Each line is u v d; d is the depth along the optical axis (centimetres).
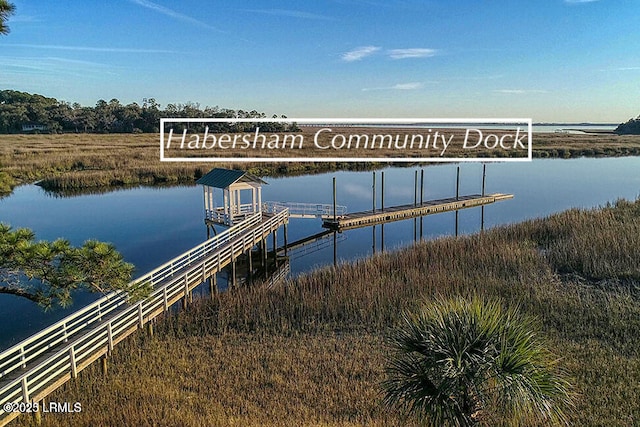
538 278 1694
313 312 1490
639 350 1159
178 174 4909
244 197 4175
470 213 3503
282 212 2614
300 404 997
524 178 5197
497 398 598
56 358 1079
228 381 1102
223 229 2992
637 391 980
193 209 3616
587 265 1755
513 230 2391
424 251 2067
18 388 966
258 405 1001
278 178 5291
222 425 896
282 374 1133
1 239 607
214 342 1320
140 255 2470
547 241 2252
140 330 1337
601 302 1457
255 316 1471
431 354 596
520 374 573
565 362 1095
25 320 1599
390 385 684
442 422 589
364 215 3128
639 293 1510
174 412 955
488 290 1577
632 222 2323
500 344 592
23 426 907
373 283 1681
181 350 1268
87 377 1110
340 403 998
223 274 2156
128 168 4947
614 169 5772
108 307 1398
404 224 3222
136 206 3712
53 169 4969
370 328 1384
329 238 2875
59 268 641
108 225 3117
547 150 7444
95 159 5444
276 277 2088
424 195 4272
